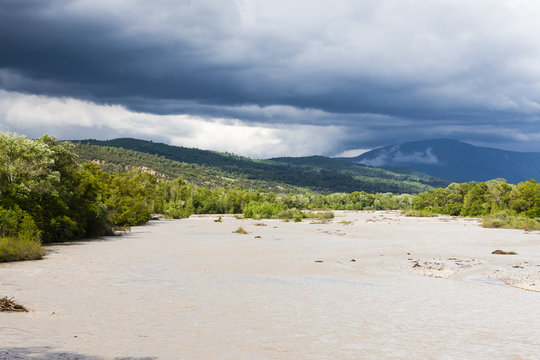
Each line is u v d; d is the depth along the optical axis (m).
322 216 119.56
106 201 67.81
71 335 11.42
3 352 9.32
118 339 11.28
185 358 9.86
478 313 16.09
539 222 78.75
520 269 28.70
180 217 123.44
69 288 19.44
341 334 12.75
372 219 117.06
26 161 41.81
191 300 17.44
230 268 28.03
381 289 21.12
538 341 12.37
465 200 136.38
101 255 33.94
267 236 57.84
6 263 28.33
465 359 10.62
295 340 11.93
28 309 14.45
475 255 36.75
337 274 26.16
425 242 49.25
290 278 24.28
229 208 174.25
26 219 36.81
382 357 10.62
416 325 14.12
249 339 11.88
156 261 30.86
